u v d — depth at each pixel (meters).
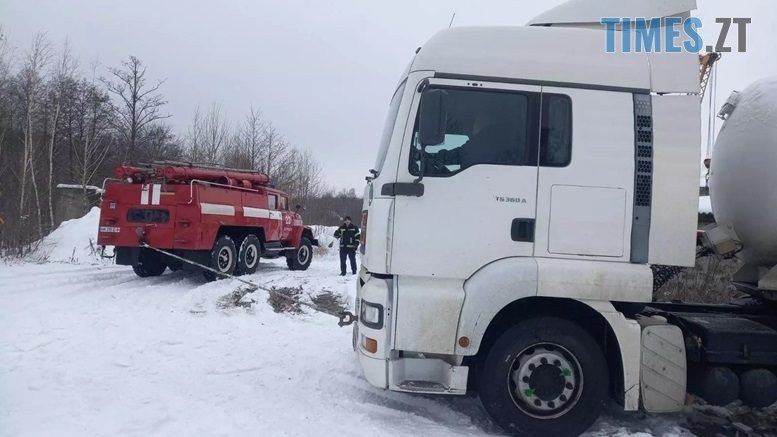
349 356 6.65
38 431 4.23
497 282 4.36
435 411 5.13
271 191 14.83
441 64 4.53
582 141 4.51
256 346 7.12
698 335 4.64
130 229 11.76
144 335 7.46
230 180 12.86
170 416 4.66
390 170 4.50
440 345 4.38
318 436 4.38
